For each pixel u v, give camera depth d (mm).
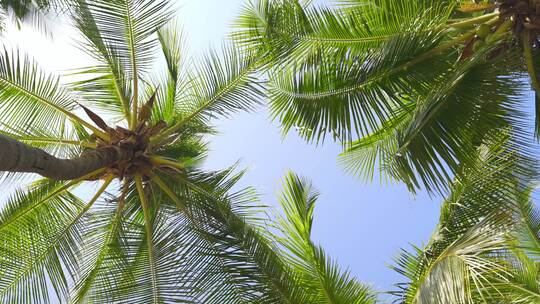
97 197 9250
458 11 9500
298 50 9258
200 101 9828
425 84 8664
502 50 8336
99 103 9531
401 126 9805
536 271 9609
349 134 8906
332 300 8875
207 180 9750
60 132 9250
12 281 8609
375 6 9164
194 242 9234
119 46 8820
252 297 8719
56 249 9047
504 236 6129
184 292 8844
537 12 8062
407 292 8641
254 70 9523
